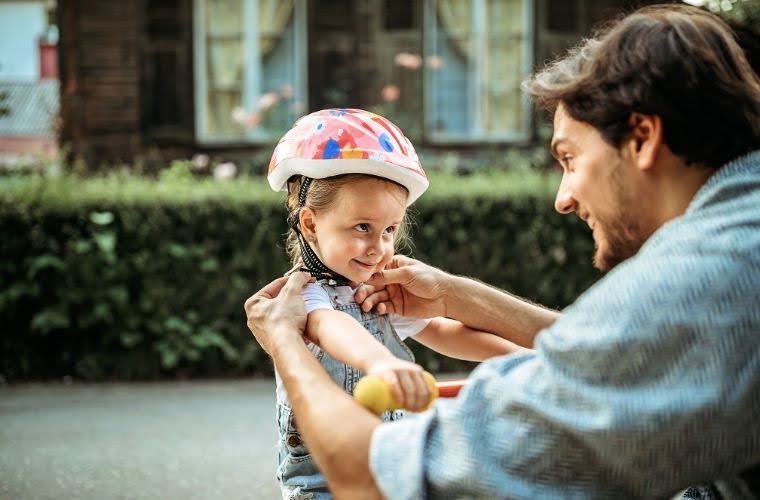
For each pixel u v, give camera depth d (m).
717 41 1.21
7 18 21.33
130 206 6.04
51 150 9.40
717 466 1.06
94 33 8.98
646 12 1.30
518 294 6.41
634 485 1.07
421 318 1.85
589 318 1.08
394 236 1.82
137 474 3.93
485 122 9.38
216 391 5.71
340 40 9.25
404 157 1.74
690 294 1.05
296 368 1.35
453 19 9.30
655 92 1.17
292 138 1.78
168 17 9.08
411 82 9.28
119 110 9.04
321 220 1.76
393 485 1.13
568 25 9.33
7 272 5.96
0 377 6.03
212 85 9.23
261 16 9.22
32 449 4.34
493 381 1.13
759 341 1.04
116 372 6.08
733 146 1.19
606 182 1.23
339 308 1.79
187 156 9.11
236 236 6.16
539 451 1.08
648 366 1.04
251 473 3.95
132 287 6.06
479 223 6.34
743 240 1.07
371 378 1.25
